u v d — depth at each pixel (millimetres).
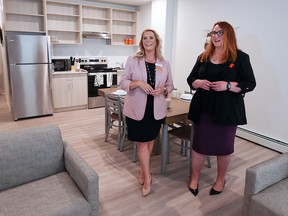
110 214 2090
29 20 5066
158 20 5367
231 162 3117
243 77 2062
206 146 2238
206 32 4535
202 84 2086
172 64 5465
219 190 2412
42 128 1908
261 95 3672
